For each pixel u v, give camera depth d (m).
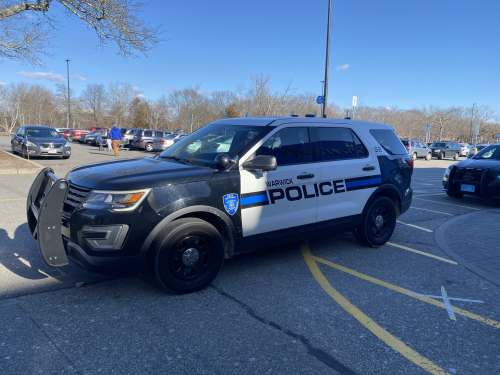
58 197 3.50
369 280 4.39
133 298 3.71
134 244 3.49
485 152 10.15
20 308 3.43
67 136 38.00
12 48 12.93
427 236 6.43
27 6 12.75
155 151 26.56
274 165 3.97
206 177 3.86
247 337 3.08
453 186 9.84
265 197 4.26
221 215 3.92
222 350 2.88
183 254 3.74
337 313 3.55
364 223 5.36
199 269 3.89
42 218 3.45
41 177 4.32
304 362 2.77
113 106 70.19
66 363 2.66
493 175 9.02
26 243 5.21
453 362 2.83
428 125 34.28
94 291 3.84
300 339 3.08
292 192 4.48
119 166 4.13
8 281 4.00
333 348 2.97
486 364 2.82
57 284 3.98
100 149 26.66
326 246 5.67
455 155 35.22
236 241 4.11
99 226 3.41
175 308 3.53
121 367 2.64
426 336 3.20
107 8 12.66
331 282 4.29
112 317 3.33
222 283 4.16
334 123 5.09
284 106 27.56
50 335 3.01
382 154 5.54
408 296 3.99
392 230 5.77
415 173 18.73
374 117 58.59
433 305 3.80
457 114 71.50
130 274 3.59
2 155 16.77
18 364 2.63
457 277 4.57
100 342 2.93
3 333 3.01
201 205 3.77
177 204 3.63
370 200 5.35
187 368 2.65
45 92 74.31
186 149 4.63
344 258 5.14
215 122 5.12
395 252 5.49
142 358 2.75
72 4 12.53
